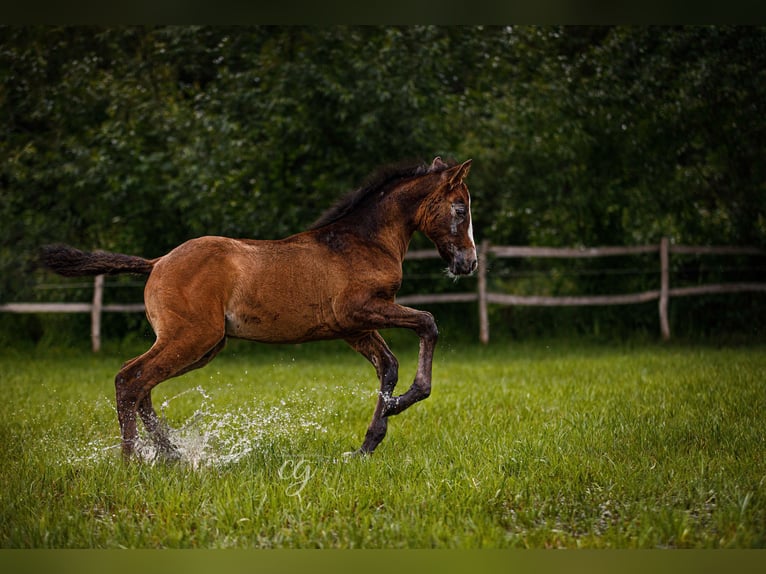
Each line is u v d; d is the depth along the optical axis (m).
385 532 4.36
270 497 4.90
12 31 14.67
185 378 10.57
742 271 15.36
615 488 5.09
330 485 5.11
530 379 9.95
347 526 4.46
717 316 15.34
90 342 14.52
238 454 5.95
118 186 13.69
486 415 7.57
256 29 14.30
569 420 7.11
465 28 14.98
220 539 4.36
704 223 15.55
